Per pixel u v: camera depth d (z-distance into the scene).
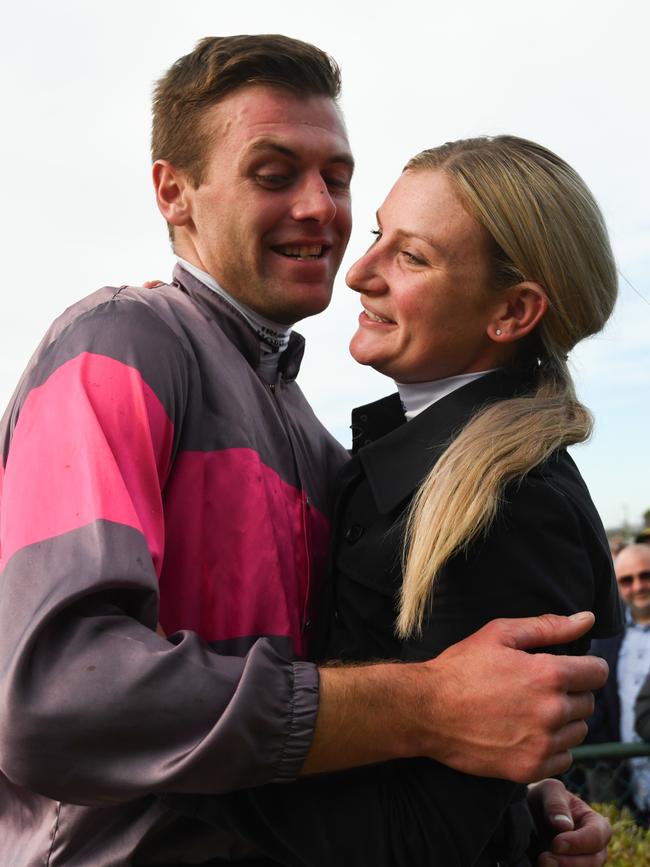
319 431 1.86
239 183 1.63
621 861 3.25
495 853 1.54
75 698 1.15
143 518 1.28
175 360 1.44
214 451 1.47
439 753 1.31
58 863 1.36
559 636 1.36
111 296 1.56
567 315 1.62
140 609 1.23
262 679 1.21
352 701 1.25
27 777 1.17
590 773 3.56
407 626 1.39
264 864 1.39
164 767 1.16
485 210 1.58
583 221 1.62
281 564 1.50
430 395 1.67
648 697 3.63
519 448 1.45
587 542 1.52
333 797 1.33
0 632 1.20
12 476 1.31
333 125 1.67
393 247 1.64
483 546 1.41
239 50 1.64
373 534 1.54
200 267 1.70
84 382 1.33
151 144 1.78
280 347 1.77
